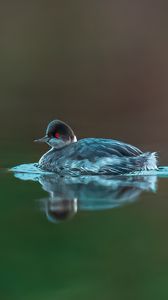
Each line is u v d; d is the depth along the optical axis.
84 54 38.06
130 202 12.37
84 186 13.87
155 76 35.25
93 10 40.31
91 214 11.53
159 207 11.98
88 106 30.52
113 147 15.49
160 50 37.03
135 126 25.38
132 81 34.75
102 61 37.16
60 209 11.90
